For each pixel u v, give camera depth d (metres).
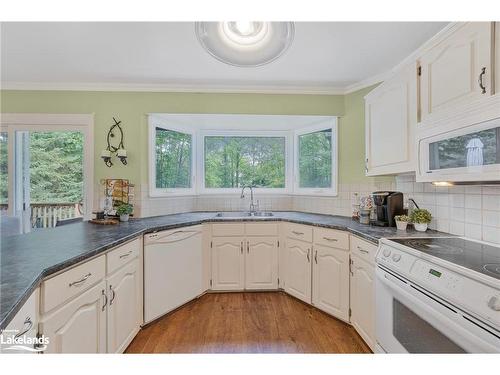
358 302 1.88
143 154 2.71
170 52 2.01
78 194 2.68
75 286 1.23
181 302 2.30
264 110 2.74
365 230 1.88
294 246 2.48
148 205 2.75
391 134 1.83
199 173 3.39
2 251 1.32
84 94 2.65
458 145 1.23
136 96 2.68
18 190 2.64
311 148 3.23
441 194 1.81
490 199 1.46
